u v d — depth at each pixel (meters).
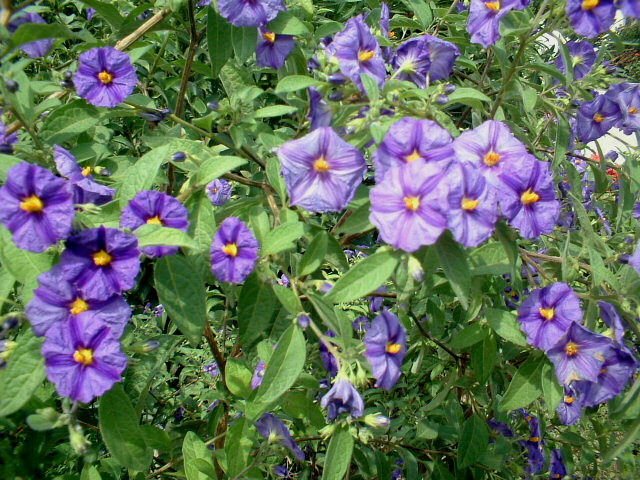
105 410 0.24
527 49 0.41
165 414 0.45
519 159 0.25
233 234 0.25
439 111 0.28
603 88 0.34
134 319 0.47
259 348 0.27
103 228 0.22
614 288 0.27
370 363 0.26
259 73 0.41
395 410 0.44
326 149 0.24
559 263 0.31
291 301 0.25
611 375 0.27
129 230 0.24
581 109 0.34
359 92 0.27
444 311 0.39
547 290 0.27
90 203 0.26
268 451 0.31
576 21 0.27
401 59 0.31
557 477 0.46
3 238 0.23
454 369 0.36
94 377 0.22
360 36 0.27
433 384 0.42
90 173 0.30
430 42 0.30
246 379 0.30
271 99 0.43
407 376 0.45
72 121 0.28
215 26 0.28
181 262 0.25
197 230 0.26
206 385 0.48
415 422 0.42
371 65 0.27
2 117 0.26
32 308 0.22
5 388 0.22
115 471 0.31
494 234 0.28
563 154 0.34
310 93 0.27
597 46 0.48
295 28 0.28
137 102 0.29
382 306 0.38
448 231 0.24
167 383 0.51
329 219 0.36
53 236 0.22
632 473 0.47
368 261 0.23
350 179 0.24
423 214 0.22
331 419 0.27
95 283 0.22
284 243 0.26
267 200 0.30
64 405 0.23
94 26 0.47
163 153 0.25
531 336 0.27
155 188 0.34
